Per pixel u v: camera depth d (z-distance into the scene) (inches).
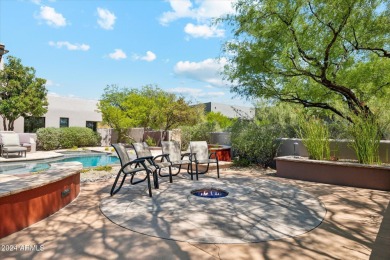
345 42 320.8
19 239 125.3
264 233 133.0
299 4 284.7
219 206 176.9
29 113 578.9
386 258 59.7
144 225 142.0
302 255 111.2
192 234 130.8
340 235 133.0
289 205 181.2
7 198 129.6
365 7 279.7
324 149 296.2
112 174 298.0
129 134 773.3
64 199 177.9
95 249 114.9
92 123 808.3
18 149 419.5
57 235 129.9
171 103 824.9
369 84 350.0
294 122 432.5
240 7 316.2
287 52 325.7
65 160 471.5
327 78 344.5
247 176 295.3
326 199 202.7
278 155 366.6
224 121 911.0
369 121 270.7
